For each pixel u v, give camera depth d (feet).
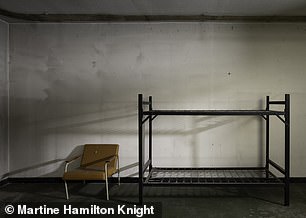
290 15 12.55
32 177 13.64
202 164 13.38
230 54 13.24
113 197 11.46
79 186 12.99
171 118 13.39
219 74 13.25
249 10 11.94
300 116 13.15
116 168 12.85
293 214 9.70
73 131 13.60
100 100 13.52
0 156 13.04
